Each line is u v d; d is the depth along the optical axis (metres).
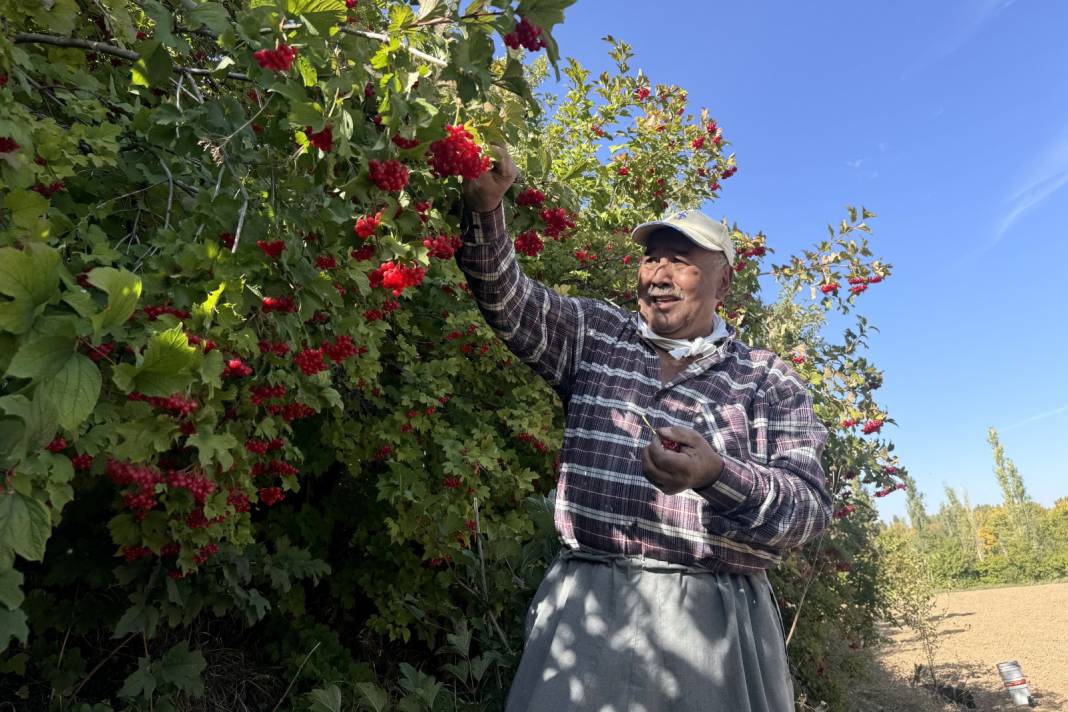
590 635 1.48
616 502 1.57
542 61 6.50
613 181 6.13
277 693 4.02
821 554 6.02
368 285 1.81
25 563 3.15
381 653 4.69
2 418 0.97
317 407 2.37
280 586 3.76
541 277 5.45
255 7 1.43
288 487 2.75
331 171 1.50
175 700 3.44
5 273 0.89
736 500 1.35
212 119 1.67
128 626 2.86
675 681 1.42
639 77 5.98
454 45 1.52
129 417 1.49
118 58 2.36
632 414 1.66
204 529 2.25
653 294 1.76
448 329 4.34
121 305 0.96
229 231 1.59
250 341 1.68
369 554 4.73
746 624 1.50
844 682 6.88
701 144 6.32
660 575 1.51
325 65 1.51
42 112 2.18
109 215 2.19
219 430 2.08
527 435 4.55
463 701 2.69
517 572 2.74
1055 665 11.33
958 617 17.19
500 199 1.69
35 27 2.17
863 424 6.24
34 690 3.26
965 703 8.93
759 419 1.65
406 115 1.50
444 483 3.95
